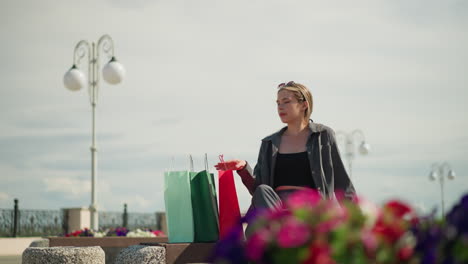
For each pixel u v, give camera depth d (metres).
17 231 17.41
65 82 12.64
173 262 4.17
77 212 18.52
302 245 1.72
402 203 1.88
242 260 1.85
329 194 4.18
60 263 4.99
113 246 8.34
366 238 1.74
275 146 4.35
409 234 1.84
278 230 1.77
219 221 4.34
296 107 4.34
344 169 4.27
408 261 1.81
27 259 5.08
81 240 8.23
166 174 4.48
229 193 4.28
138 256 4.16
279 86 4.48
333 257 1.71
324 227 1.72
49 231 18.12
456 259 1.73
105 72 12.31
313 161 4.20
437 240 1.77
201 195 4.50
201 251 4.26
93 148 12.78
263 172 4.36
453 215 1.80
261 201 3.77
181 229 4.39
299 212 1.79
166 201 4.44
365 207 1.86
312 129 4.29
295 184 4.22
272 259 1.77
